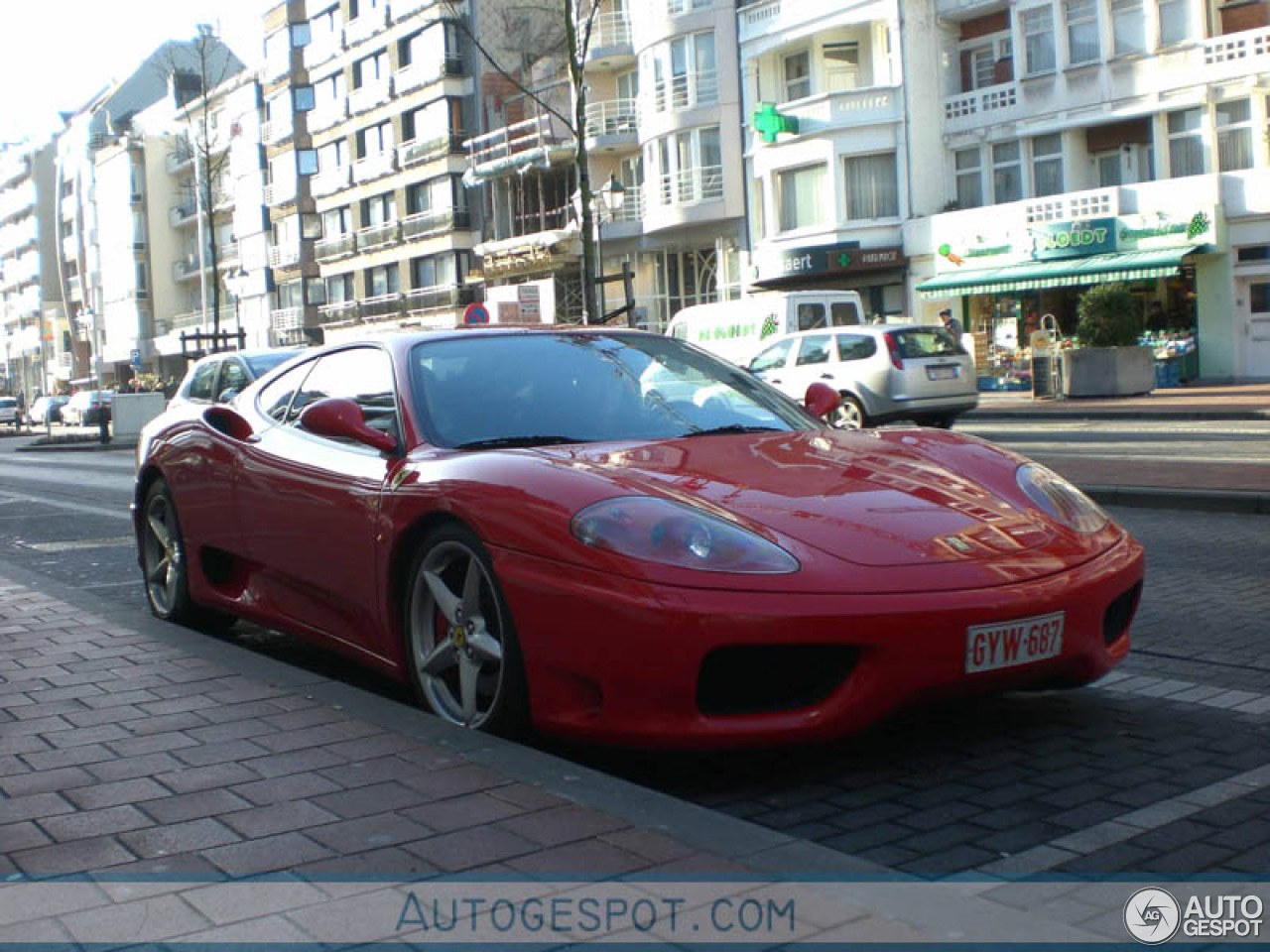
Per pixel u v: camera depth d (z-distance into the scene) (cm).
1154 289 2944
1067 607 344
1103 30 2978
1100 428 1819
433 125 5122
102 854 267
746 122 3719
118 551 919
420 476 393
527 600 343
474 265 5025
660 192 3931
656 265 4191
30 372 10625
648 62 3925
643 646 319
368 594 413
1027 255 3078
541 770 315
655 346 495
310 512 443
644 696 323
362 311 5700
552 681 342
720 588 319
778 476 376
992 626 329
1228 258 2809
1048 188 3144
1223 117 2831
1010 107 3184
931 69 3338
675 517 337
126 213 7775
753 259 3716
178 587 551
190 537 534
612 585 326
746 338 2248
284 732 354
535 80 4438
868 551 335
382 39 5366
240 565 509
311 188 6119
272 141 6369
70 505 1368
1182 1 2864
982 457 413
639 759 369
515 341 469
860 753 369
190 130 7188
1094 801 323
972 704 418
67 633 506
